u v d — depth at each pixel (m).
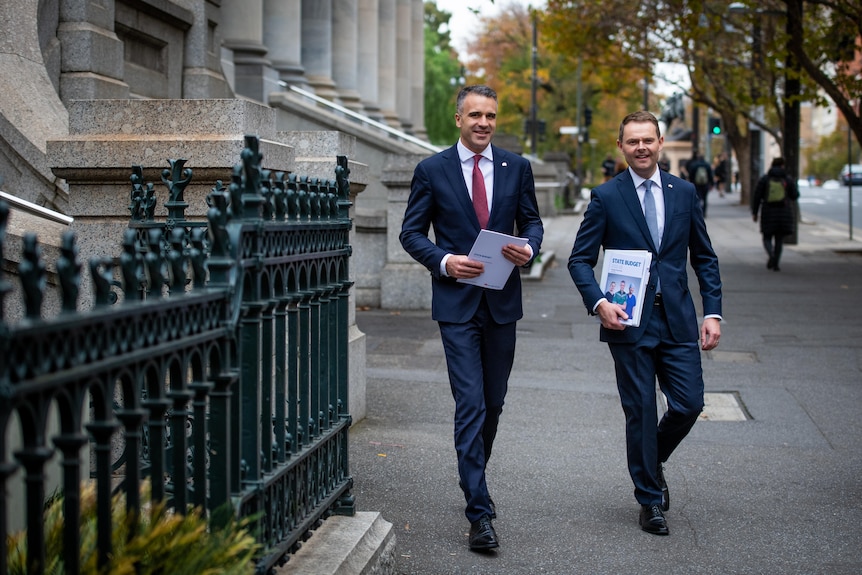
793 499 6.32
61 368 2.40
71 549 2.57
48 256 5.89
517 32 67.06
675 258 5.71
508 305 5.48
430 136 69.19
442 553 5.29
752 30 27.98
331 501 4.54
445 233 5.55
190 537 2.93
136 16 12.09
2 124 8.03
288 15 23.36
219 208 3.31
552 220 35.72
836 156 112.25
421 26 39.81
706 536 5.64
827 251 24.50
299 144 7.77
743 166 44.81
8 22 8.89
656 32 28.44
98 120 5.76
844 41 21.66
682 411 5.68
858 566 5.20
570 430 8.04
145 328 2.79
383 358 11.14
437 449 7.32
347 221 4.83
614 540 5.55
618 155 76.12
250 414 3.62
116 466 4.82
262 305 3.63
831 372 10.59
